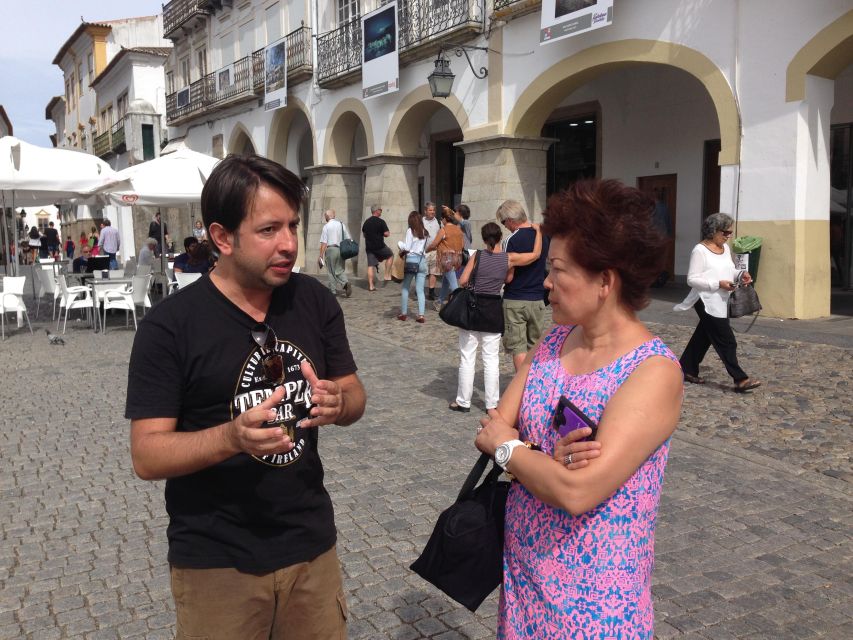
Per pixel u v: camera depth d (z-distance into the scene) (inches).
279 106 800.3
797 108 354.9
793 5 351.6
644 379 60.8
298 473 69.5
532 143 522.0
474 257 233.8
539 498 61.1
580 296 63.9
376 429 225.8
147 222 1190.9
